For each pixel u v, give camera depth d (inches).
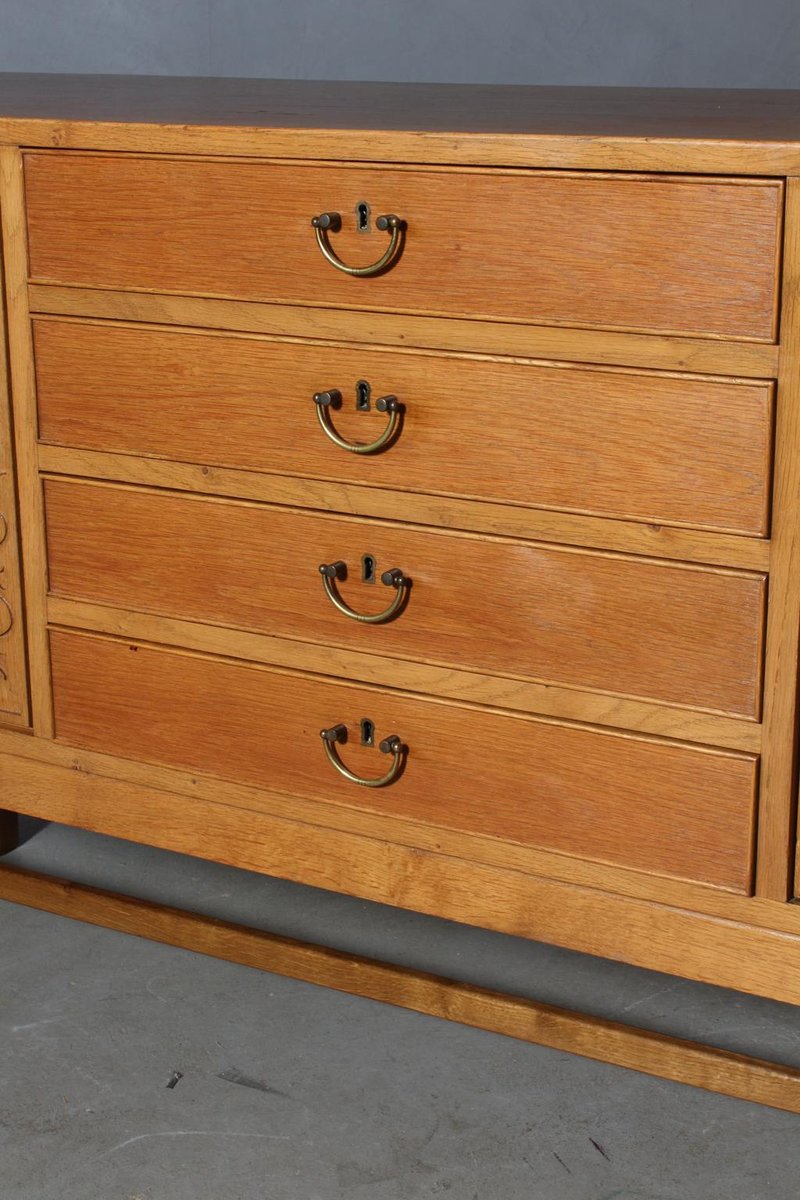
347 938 70.4
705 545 53.8
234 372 61.0
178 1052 62.2
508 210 53.8
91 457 65.4
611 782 57.9
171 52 98.4
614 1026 61.2
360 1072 61.1
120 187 61.0
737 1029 63.6
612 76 89.0
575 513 55.8
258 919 71.9
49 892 72.5
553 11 89.1
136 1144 56.7
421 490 58.6
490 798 60.7
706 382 52.2
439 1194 54.2
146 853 78.3
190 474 63.3
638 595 55.6
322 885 65.5
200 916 69.5
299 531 61.7
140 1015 64.8
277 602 63.1
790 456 51.6
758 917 56.6
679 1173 55.4
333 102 71.4
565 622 57.2
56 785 71.2
